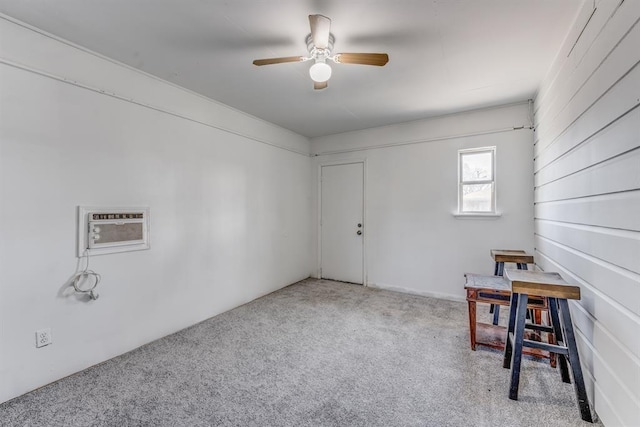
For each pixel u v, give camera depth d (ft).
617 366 4.77
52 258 6.86
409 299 12.85
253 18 6.34
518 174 11.44
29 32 6.52
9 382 6.21
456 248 12.72
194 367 7.42
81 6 5.87
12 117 6.29
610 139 4.93
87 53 7.50
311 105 11.58
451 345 8.50
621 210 4.59
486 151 12.23
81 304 7.35
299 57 6.92
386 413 5.73
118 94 8.13
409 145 13.73
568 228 7.11
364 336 9.14
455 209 12.70
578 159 6.40
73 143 7.24
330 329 9.68
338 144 15.72
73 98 7.25
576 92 6.44
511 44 7.34
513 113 11.48
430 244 13.28
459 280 12.66
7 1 5.70
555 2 5.84
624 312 4.54
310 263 16.65
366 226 14.97
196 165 10.37
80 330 7.32
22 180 6.43
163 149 9.31
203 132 10.63
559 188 7.80
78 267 7.29
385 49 7.57
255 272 12.95
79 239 7.30
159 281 9.14
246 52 7.74
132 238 8.43
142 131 8.73
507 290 7.64
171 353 8.14
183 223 9.90
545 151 9.28
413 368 7.31
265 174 13.60
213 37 7.06
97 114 7.71
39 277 6.66
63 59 7.06
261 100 11.07
